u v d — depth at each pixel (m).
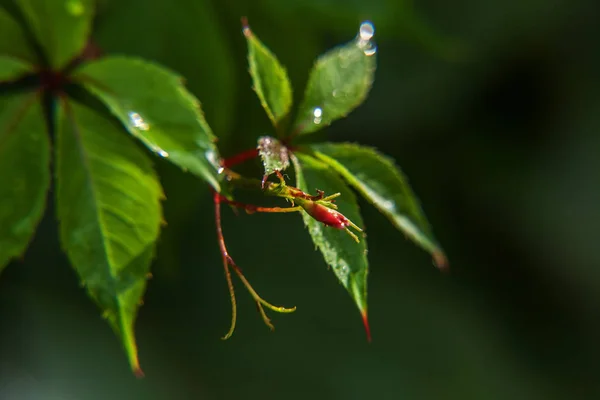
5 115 0.56
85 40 0.57
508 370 1.05
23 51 0.56
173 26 0.64
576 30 1.18
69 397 0.79
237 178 0.55
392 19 0.67
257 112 0.67
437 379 0.96
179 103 0.55
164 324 0.88
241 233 0.93
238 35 0.66
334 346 0.93
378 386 0.92
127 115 0.55
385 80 1.11
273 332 0.91
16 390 0.78
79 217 0.55
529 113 1.23
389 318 0.98
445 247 1.13
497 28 1.13
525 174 1.19
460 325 1.04
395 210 0.56
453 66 1.12
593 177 1.18
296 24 0.66
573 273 1.17
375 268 1.02
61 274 0.86
